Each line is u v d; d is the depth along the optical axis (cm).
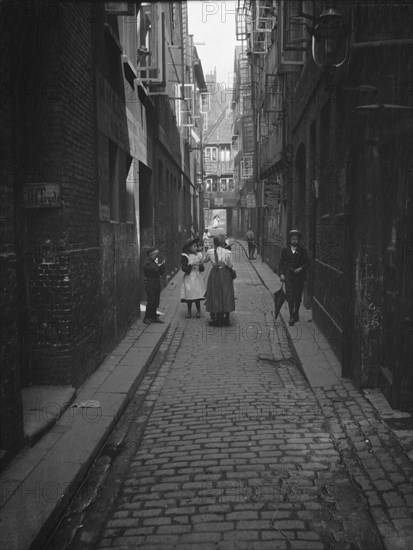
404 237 466
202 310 1192
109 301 745
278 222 1894
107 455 441
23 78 512
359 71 542
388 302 529
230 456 431
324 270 838
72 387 549
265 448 444
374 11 519
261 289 1567
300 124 1204
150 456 438
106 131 741
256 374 681
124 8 739
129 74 967
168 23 1698
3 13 387
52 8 490
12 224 397
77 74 589
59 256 532
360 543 309
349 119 592
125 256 884
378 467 388
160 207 1502
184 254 1095
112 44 786
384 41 506
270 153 1962
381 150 534
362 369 558
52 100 518
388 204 525
